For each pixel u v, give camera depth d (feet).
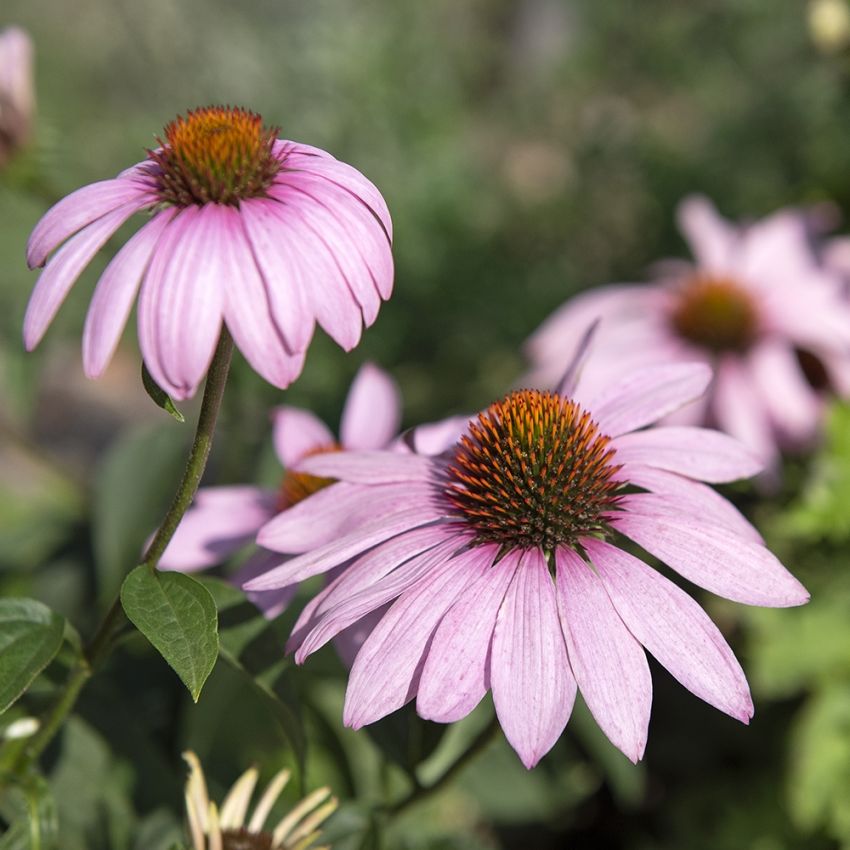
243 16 2.72
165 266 0.90
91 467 2.41
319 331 2.07
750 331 1.77
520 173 2.95
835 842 1.62
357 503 1.08
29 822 1.07
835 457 1.65
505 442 1.06
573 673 0.95
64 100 3.04
